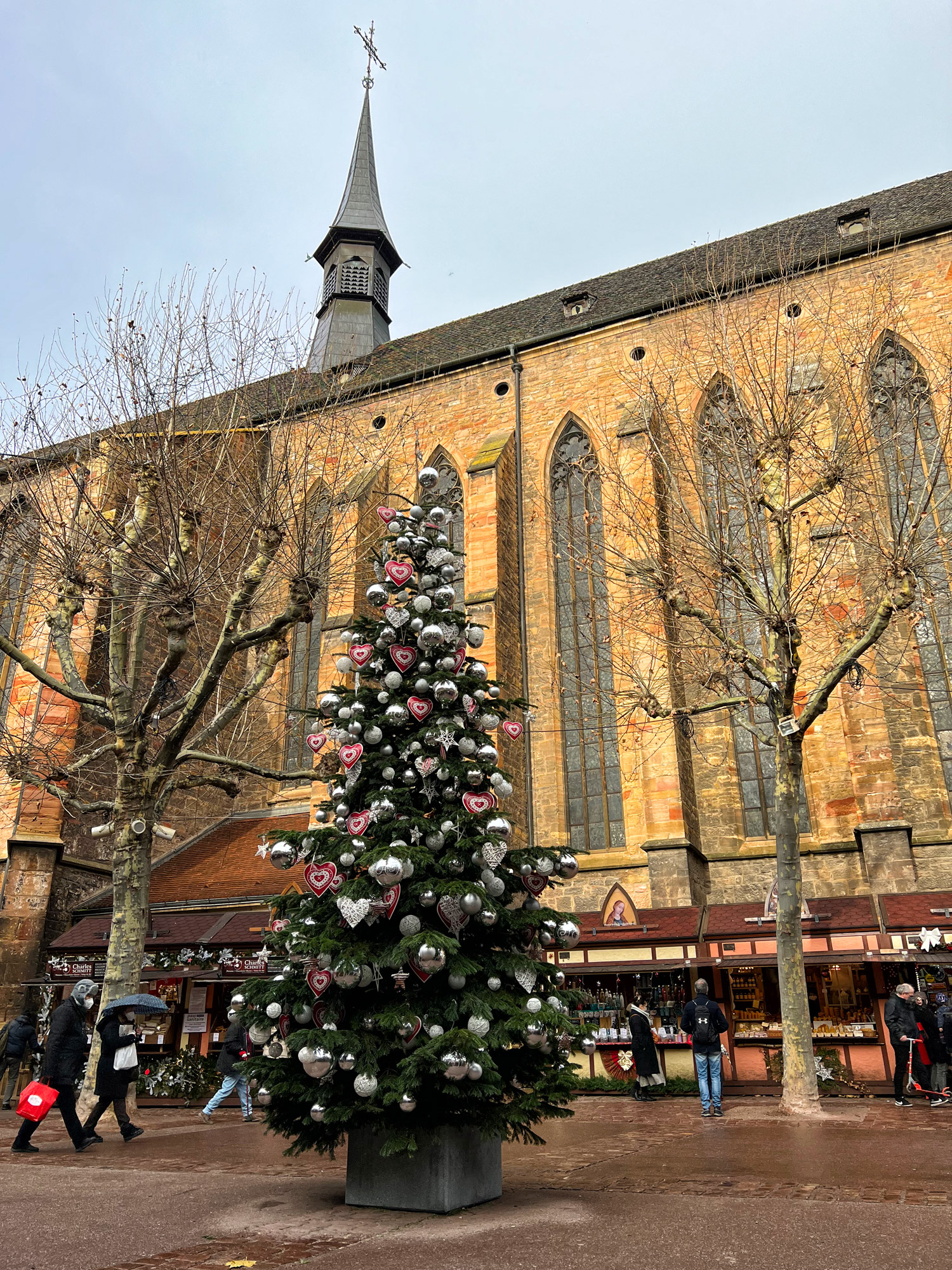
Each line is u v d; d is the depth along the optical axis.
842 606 17.80
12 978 22.03
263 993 7.46
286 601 22.28
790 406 16.56
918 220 25.45
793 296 23.56
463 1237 5.76
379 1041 7.07
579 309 30.72
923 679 20.25
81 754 23.86
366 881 7.29
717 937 18.02
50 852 23.14
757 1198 6.64
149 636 24.84
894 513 20.69
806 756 21.31
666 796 20.45
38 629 25.11
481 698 8.55
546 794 23.48
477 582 24.00
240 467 18.08
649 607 20.11
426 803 8.07
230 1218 6.60
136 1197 7.49
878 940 16.56
